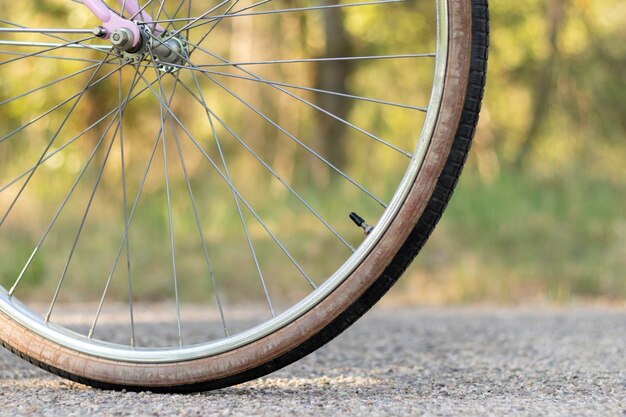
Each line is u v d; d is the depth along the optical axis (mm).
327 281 3041
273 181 13008
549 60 17422
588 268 10125
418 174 2963
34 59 14164
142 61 3260
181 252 10305
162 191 12344
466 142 2945
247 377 3113
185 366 3127
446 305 9391
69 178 14047
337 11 16969
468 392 3367
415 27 19641
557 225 10789
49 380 3580
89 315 7445
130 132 14539
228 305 9383
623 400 3170
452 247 10555
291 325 3057
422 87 20281
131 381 3164
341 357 4551
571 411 2867
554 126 17484
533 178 11773
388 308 8875
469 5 2936
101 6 3230
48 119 14273
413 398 3191
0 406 2986
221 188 12000
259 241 10594
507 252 10531
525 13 19266
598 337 5570
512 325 6441
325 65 17047
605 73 17641
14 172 14156
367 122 20312
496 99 19672
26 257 9734
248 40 17219
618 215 10992
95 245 10336
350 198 11164
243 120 17062
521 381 3711
